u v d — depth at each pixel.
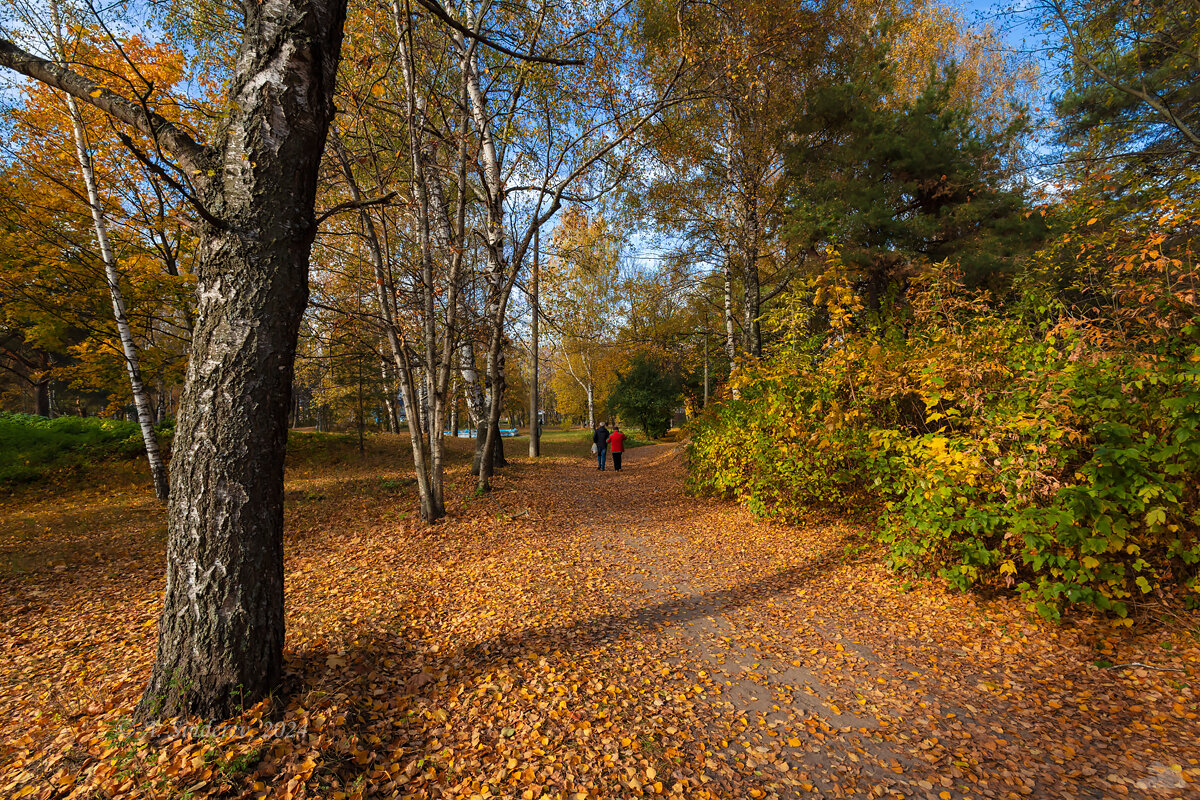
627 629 4.47
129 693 3.16
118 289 9.99
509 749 2.85
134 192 10.12
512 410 46.31
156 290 11.75
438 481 8.52
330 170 7.59
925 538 4.48
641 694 3.46
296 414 33.75
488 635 4.25
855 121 10.44
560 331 16.72
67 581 6.04
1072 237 5.36
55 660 3.99
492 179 10.68
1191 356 3.41
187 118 6.52
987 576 4.42
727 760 2.82
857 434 6.23
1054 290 5.67
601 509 9.92
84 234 10.77
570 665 3.76
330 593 5.34
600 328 22.72
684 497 10.80
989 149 10.52
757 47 9.05
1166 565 3.72
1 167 9.14
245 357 2.68
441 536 7.47
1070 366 3.91
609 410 29.14
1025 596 3.88
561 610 4.79
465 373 13.26
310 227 2.91
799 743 2.93
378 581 5.66
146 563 6.76
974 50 18.05
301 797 2.24
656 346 17.94
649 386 28.16
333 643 3.91
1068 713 2.95
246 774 2.30
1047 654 3.52
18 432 13.02
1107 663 3.28
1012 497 3.95
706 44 8.96
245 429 2.69
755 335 12.44
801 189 11.22
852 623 4.39
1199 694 2.87
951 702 3.21
